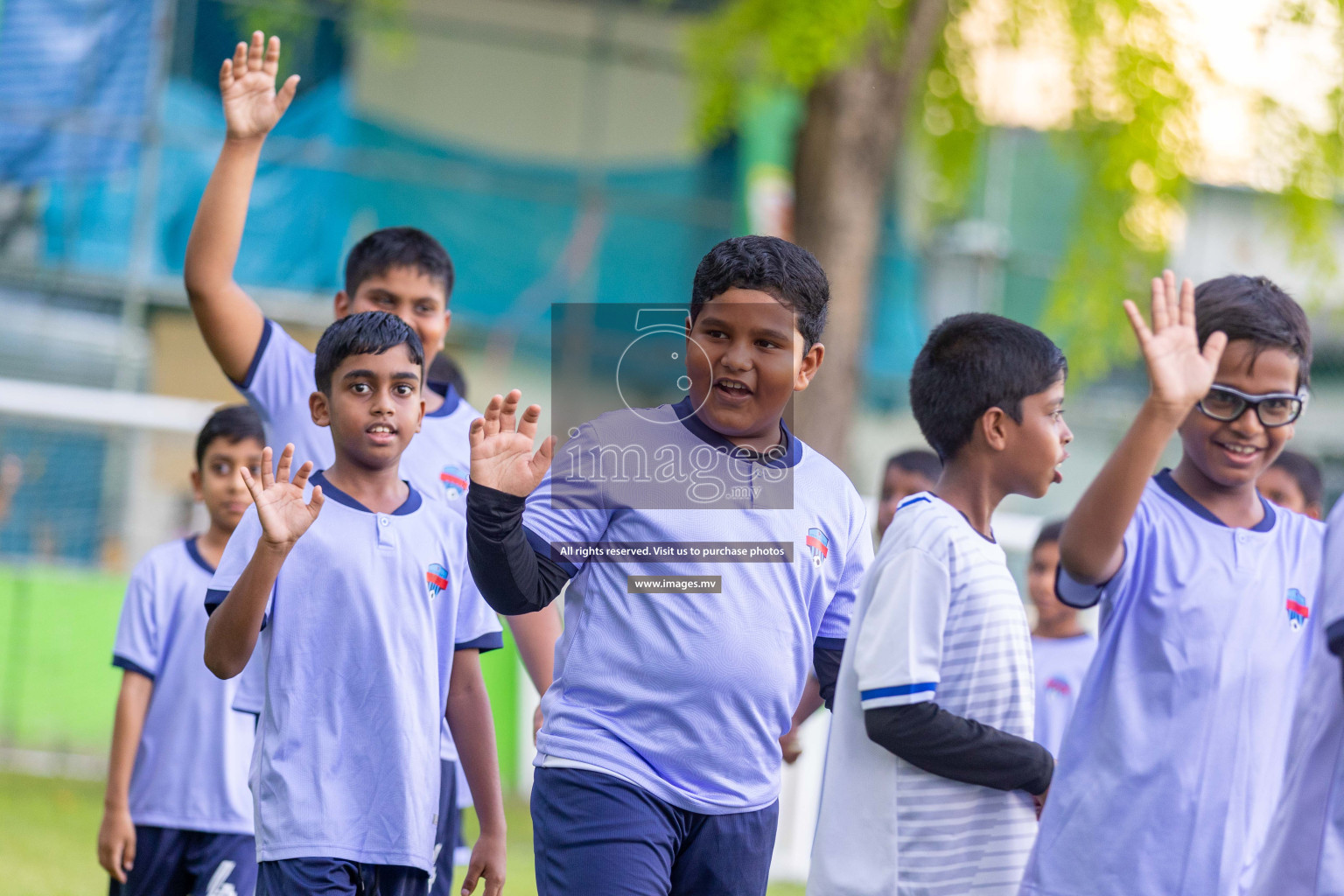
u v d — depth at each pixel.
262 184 48.59
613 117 53.84
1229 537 11.20
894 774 9.66
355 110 50.34
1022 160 55.47
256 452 15.55
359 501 11.57
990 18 35.59
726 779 9.92
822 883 9.80
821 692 11.30
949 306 55.25
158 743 15.00
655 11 54.34
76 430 42.62
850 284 34.75
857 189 34.78
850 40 30.39
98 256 46.09
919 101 38.28
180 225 46.94
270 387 13.28
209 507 15.55
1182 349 10.21
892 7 34.38
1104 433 52.38
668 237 53.75
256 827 11.02
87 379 45.62
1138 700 10.84
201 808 14.87
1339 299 41.75
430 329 14.05
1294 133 33.78
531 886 22.72
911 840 9.54
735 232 54.25
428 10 51.84
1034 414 10.04
